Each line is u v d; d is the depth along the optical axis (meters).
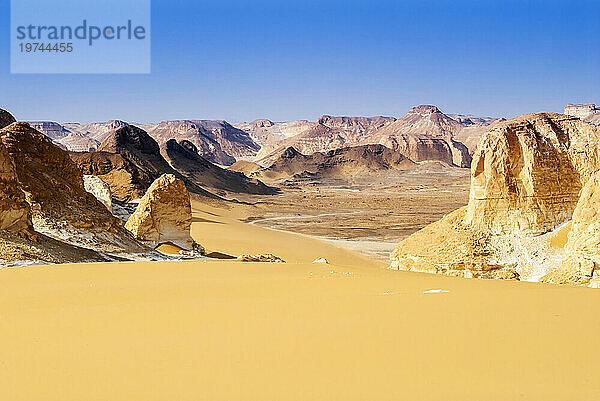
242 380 7.24
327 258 59.22
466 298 12.70
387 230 96.25
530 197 29.28
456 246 29.05
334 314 11.24
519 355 7.88
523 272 27.78
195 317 11.48
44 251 26.70
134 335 9.94
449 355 7.98
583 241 22.75
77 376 7.62
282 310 11.96
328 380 7.13
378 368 7.53
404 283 17.06
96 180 57.03
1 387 7.25
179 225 44.50
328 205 144.12
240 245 59.75
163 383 7.23
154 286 16.81
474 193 30.16
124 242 36.16
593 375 6.97
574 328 9.27
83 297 14.67
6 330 10.52
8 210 27.64
